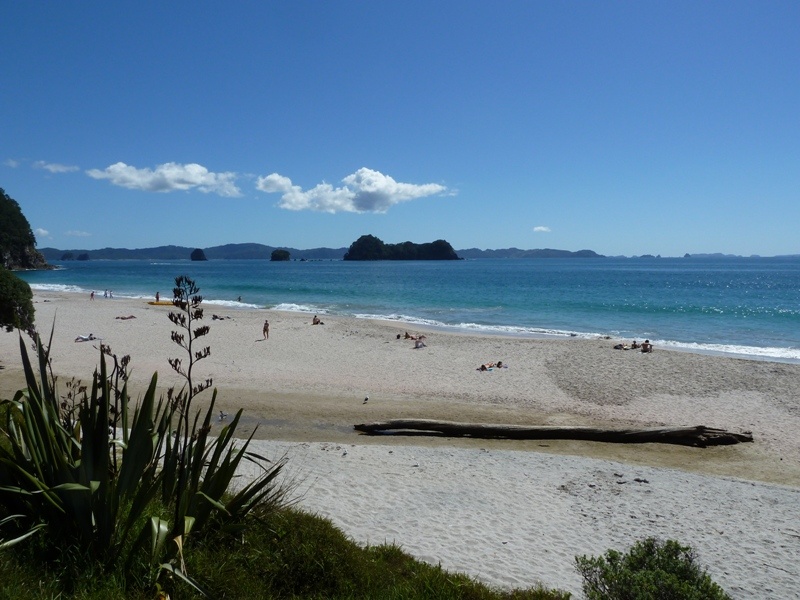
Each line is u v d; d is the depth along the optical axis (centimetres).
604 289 7344
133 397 1656
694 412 1659
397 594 525
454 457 1229
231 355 2469
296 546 544
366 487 1005
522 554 763
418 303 5325
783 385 1928
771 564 779
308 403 1694
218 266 19900
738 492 1059
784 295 6316
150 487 448
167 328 3303
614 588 499
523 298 5862
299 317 3934
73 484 403
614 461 1259
